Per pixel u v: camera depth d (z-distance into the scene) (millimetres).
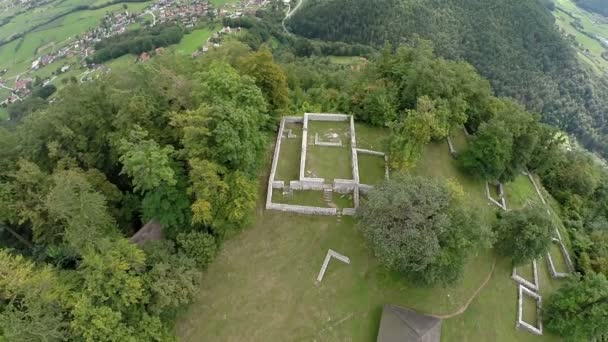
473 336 35188
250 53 47969
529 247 37469
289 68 65312
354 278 36031
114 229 32688
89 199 29703
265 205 39656
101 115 40125
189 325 32344
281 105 47156
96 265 25828
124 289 26016
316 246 37531
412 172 44781
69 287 26453
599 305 34219
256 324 32938
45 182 35469
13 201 34781
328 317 33781
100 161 40625
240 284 34875
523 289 39500
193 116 32656
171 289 27609
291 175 41500
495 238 36062
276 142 45719
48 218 34875
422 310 35281
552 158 54312
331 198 40125
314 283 35438
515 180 51500
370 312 34500
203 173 31094
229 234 36688
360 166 42594
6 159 37219
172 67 43688
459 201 34844
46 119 38656
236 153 33688
